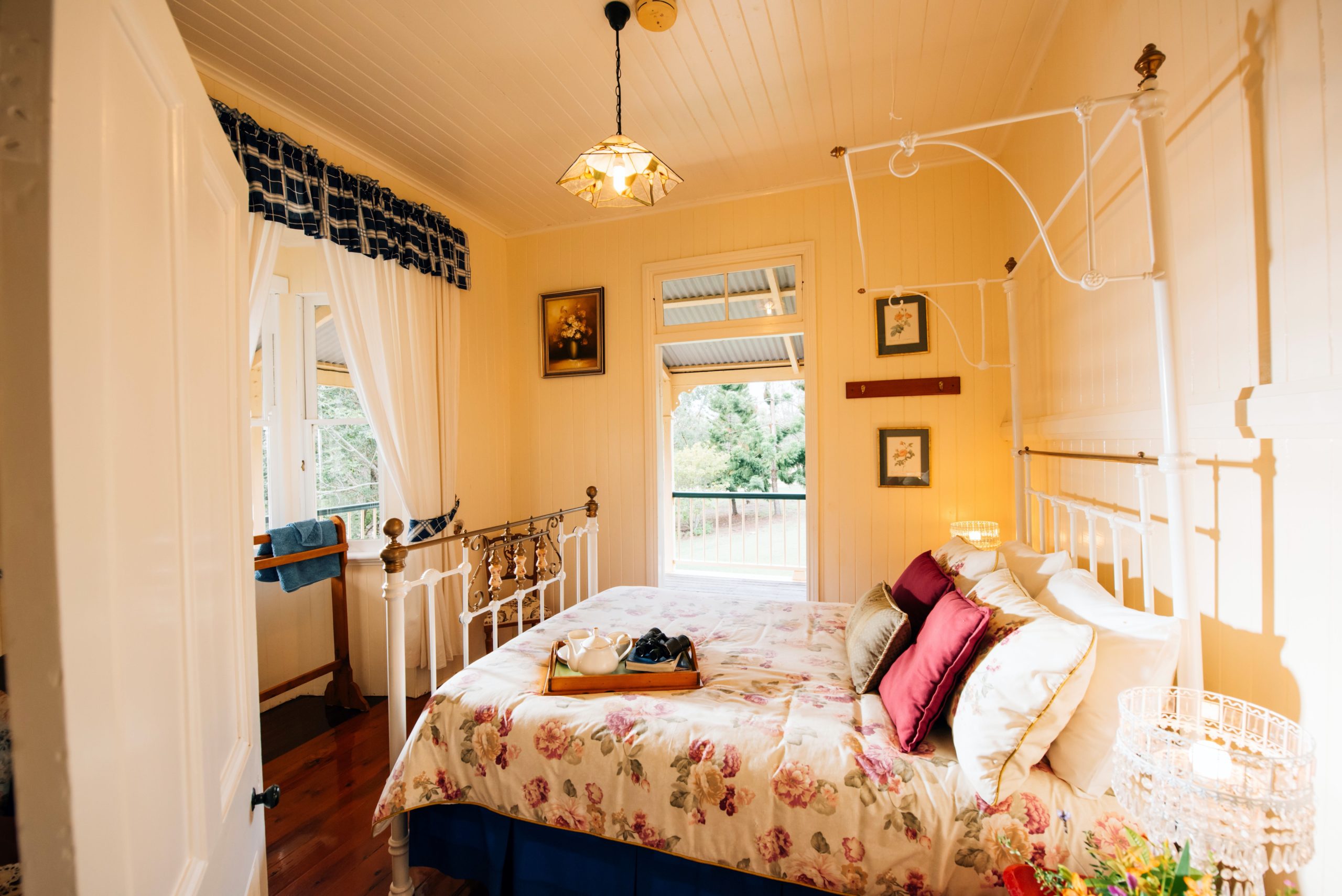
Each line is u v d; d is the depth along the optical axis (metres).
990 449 2.91
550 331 3.79
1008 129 2.71
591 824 1.33
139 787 0.49
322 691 3.07
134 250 0.51
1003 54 2.18
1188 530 1.01
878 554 3.11
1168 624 1.05
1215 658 1.12
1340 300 0.80
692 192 3.34
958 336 2.76
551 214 3.61
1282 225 0.91
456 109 2.48
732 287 3.46
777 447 8.48
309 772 2.26
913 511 3.04
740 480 8.59
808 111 2.54
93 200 0.43
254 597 0.94
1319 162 0.83
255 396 2.85
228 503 0.82
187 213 0.63
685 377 5.91
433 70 2.22
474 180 3.14
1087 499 1.83
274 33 2.00
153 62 0.54
